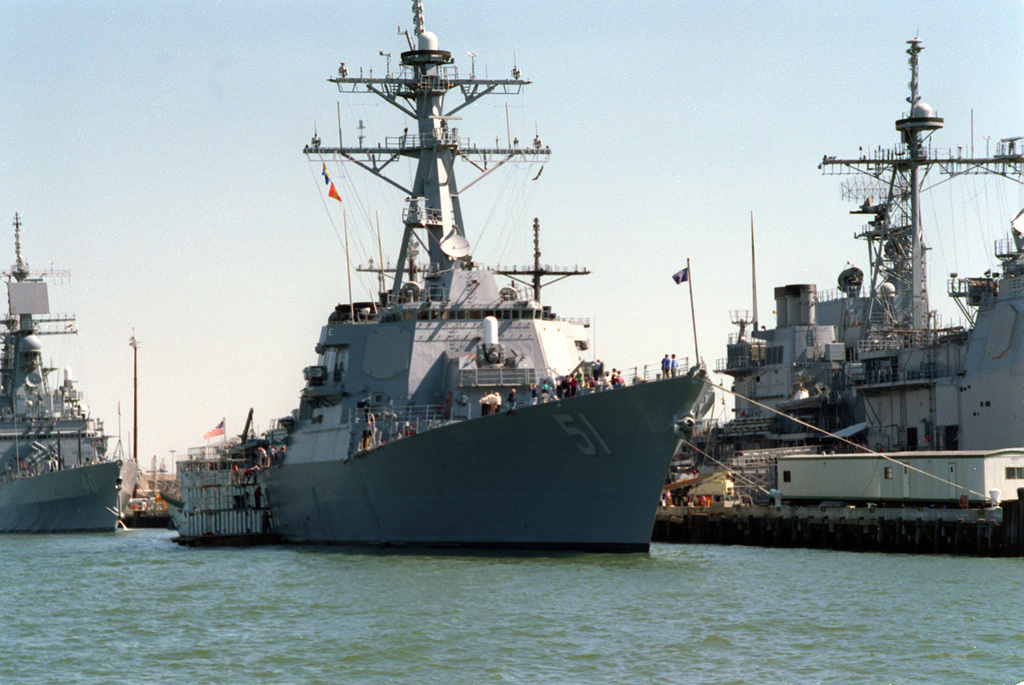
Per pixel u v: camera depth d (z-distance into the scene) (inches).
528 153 2396.7
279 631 1393.9
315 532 2311.8
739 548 2171.5
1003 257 2518.5
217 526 2657.5
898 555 1967.3
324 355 2281.0
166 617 1513.3
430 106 2321.6
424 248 2309.3
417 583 1652.3
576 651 1258.6
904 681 1139.9
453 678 1172.5
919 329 2869.1
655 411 1738.4
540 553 1882.4
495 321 2025.1
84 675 1220.5
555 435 1796.3
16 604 1656.0
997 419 2452.0
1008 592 1546.5
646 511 1808.6
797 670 1181.1
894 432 2778.1
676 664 1206.9
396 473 1974.7
